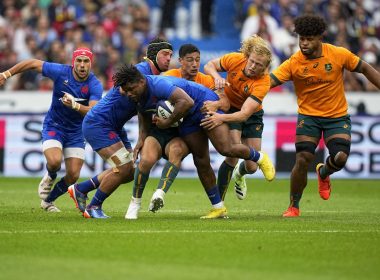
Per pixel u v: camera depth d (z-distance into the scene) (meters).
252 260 26.48
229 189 60.03
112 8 83.25
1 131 67.50
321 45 37.88
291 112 73.75
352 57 38.00
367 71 38.03
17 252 27.36
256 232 32.28
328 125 38.44
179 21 91.94
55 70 40.16
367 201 50.50
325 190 40.97
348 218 38.75
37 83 75.50
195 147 36.09
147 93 34.22
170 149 35.56
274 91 78.25
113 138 36.19
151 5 93.75
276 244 29.45
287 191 57.88
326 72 37.88
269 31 83.06
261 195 54.31
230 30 93.00
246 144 40.78
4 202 46.28
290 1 85.75
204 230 32.62
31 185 59.88
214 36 91.12
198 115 35.53
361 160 69.25
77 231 31.89
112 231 31.97
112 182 36.66
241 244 29.34
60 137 40.81
